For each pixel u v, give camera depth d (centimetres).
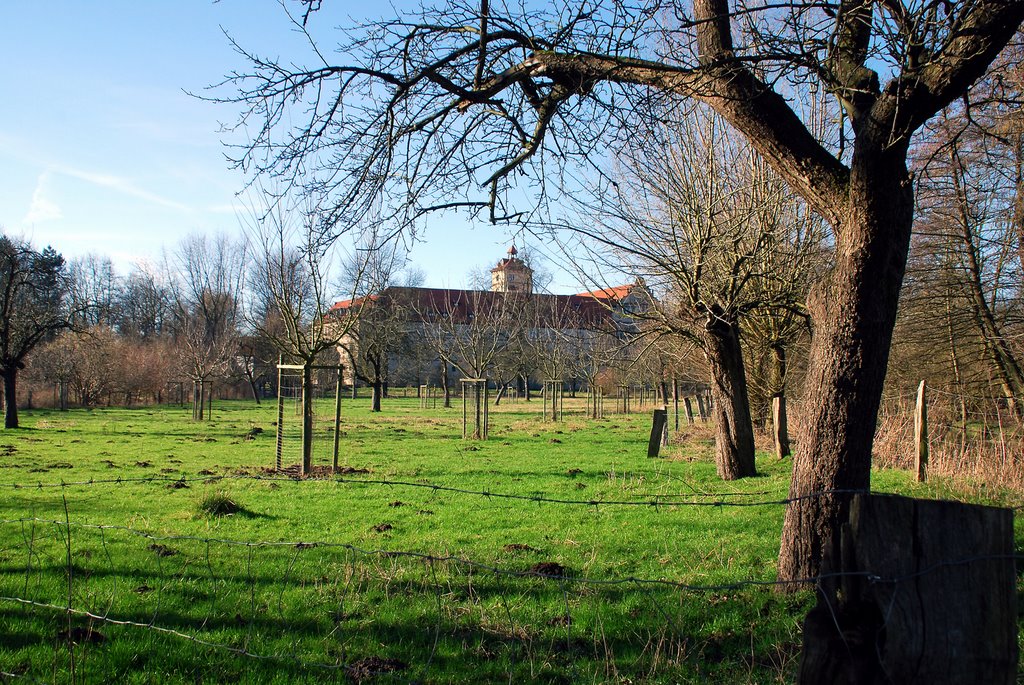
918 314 2116
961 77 576
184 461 1933
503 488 1429
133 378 5362
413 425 3459
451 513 1159
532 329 4538
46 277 4291
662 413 1992
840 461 643
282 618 642
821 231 1733
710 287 1577
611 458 1966
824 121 1563
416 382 7562
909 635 295
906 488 1178
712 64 654
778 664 518
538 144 797
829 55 653
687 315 1617
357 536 991
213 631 616
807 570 652
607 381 5231
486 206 816
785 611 616
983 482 1176
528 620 635
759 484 1371
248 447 2331
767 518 1037
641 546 911
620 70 730
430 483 1502
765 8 636
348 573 747
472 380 2677
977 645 292
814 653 313
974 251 1969
